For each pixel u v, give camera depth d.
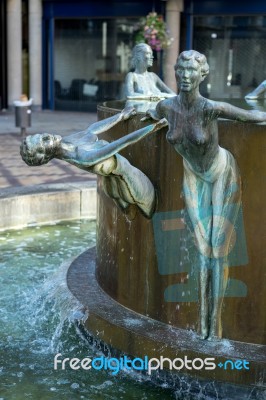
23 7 25.22
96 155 4.10
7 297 5.96
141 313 4.75
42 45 24.83
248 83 22.67
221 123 4.18
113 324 4.56
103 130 4.50
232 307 4.31
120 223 4.89
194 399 4.19
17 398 4.25
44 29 24.70
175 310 4.53
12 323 5.37
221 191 4.16
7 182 10.12
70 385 4.41
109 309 4.85
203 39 22.78
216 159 4.07
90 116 23.06
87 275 5.65
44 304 5.51
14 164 11.85
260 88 6.75
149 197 4.47
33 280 6.43
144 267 4.70
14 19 23.75
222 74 22.84
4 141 15.25
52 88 24.97
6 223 8.26
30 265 6.92
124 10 23.25
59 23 24.50
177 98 3.97
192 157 4.05
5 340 5.05
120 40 23.78
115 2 23.31
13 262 7.01
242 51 22.50
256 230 4.19
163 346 4.25
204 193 4.21
